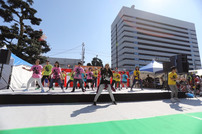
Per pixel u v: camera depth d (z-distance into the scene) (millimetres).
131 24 62844
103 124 2154
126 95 4469
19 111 2715
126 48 59375
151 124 2221
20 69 7918
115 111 3021
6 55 5000
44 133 1724
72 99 3857
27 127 1906
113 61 74625
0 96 3283
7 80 6801
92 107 3344
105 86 3770
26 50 15711
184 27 75062
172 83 4742
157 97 5000
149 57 62156
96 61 52281
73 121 2254
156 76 13078
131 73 12945
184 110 3301
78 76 5230
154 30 66938
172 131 1932
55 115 2562
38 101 3553
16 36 16250
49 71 5844
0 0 15289
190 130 1976
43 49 19547
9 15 16109
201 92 7770
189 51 72750
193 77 8133
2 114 2449
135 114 2822
